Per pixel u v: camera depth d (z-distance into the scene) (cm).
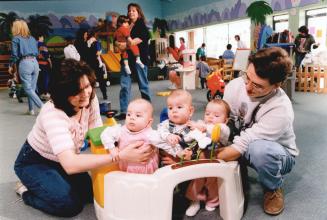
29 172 158
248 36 976
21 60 430
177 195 178
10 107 555
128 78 379
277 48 135
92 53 569
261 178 152
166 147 149
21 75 437
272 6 834
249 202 168
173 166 136
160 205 131
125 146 147
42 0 1084
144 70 383
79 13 1142
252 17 887
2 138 329
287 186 186
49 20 1101
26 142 163
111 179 137
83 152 229
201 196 158
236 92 162
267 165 144
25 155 160
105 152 145
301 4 754
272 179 149
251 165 161
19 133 350
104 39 1134
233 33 1035
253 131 146
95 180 148
